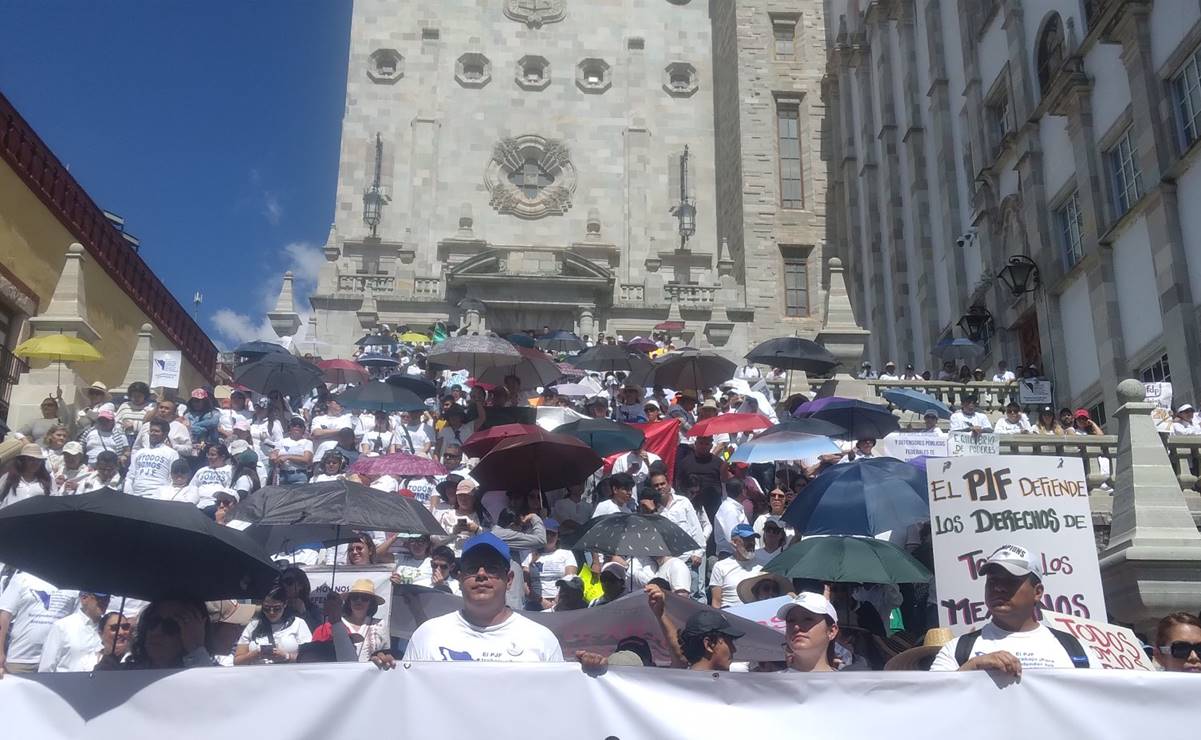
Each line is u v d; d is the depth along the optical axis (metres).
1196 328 20.97
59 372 18.39
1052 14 27.30
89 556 6.38
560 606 10.55
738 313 38.34
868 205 38.81
